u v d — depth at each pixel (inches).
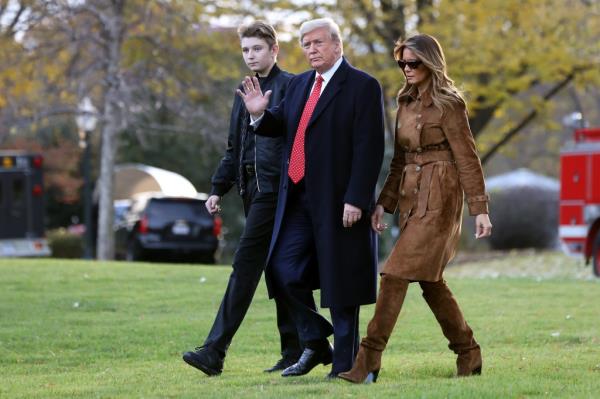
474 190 818.8
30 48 3181.6
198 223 3489.2
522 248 4800.7
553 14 3383.4
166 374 970.7
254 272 916.0
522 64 3388.3
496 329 1294.3
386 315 828.6
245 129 926.4
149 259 3499.0
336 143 849.5
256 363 1048.2
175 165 5059.1
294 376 898.7
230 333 914.1
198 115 3277.6
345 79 852.0
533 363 971.9
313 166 852.0
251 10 3213.6
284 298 885.2
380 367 874.1
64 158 4869.6
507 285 1871.3
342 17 3260.3
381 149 845.8
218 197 965.8
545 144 6259.8
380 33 3395.7
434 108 826.2
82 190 5226.4
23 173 3683.6
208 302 1587.1
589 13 3494.1
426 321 1376.7
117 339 1236.5
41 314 1451.8
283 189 871.1
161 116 3838.6
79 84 3142.2
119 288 1740.9
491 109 3575.3
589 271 3112.7
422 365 978.7
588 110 6446.9
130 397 796.0
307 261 875.4
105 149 3348.9
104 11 3142.2
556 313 1462.8
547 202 4781.0
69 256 4596.5
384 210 865.5
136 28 3203.7
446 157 830.5
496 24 3314.5
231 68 3324.3
